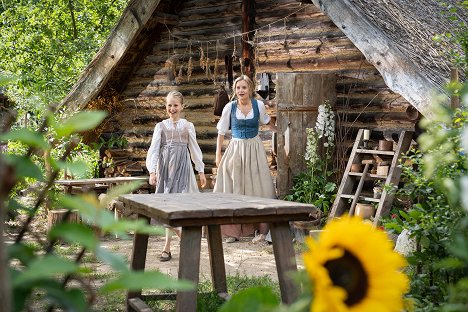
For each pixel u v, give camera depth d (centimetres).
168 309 518
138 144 1227
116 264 102
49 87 1841
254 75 1055
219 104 1066
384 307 104
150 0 1068
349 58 958
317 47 985
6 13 2042
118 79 1230
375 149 910
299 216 371
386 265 105
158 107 1197
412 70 769
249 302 117
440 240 350
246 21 1055
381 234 107
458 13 1064
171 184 777
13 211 160
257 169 870
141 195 454
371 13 845
